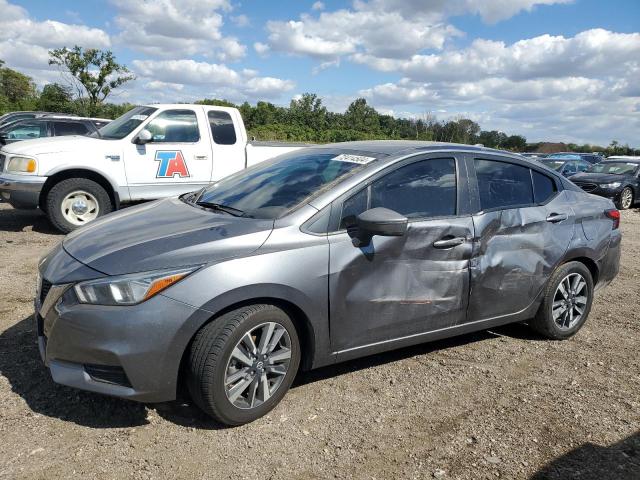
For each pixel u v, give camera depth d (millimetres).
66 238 3645
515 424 3336
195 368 3012
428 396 3645
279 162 4387
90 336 2887
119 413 3275
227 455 2926
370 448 3043
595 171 17609
